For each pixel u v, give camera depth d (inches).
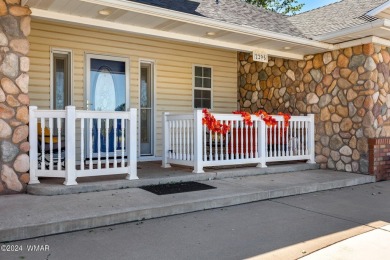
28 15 198.8
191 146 256.5
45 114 202.7
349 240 145.6
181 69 343.9
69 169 200.1
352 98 288.2
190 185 226.8
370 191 243.4
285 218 175.8
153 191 207.3
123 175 238.7
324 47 293.4
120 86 308.8
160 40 329.4
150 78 327.0
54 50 278.4
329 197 223.8
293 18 376.5
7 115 192.7
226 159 262.7
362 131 282.4
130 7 205.0
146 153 326.6
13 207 167.2
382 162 284.0
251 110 375.2
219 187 222.2
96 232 150.9
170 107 336.8
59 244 136.2
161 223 164.9
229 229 157.3
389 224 168.6
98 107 297.7
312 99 317.1
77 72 287.1
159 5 247.0
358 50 283.4
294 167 294.8
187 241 141.5
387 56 293.1
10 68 192.9
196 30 250.8
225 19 266.7
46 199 183.8
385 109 291.4
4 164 192.7
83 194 197.0
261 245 138.3
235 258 125.5
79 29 287.9
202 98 360.2
